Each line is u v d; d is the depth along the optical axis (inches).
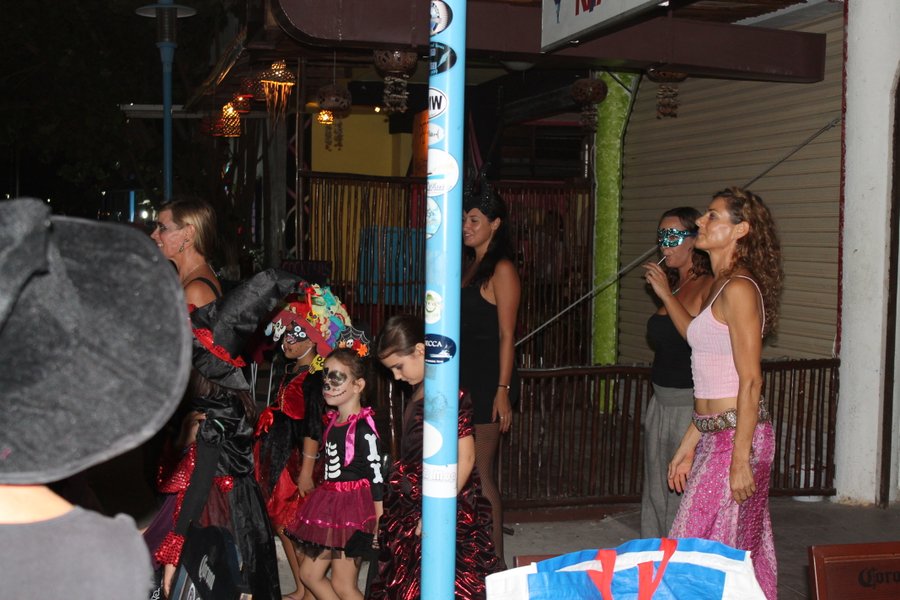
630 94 390.9
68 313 50.4
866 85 268.2
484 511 151.9
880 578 109.3
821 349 305.7
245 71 385.1
